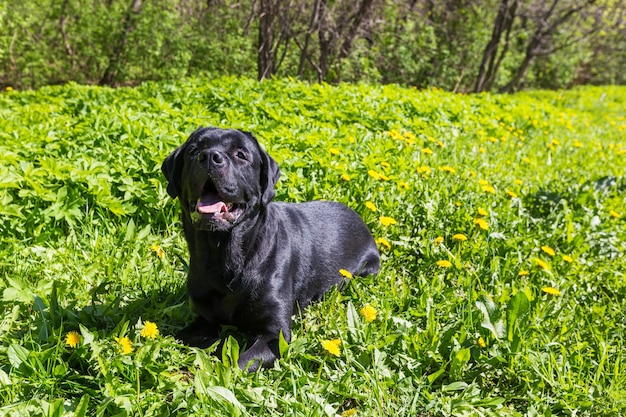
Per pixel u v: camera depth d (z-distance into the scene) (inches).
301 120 280.4
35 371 102.7
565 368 119.3
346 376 108.7
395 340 122.3
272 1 502.3
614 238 193.2
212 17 593.6
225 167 115.6
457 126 347.9
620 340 130.6
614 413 109.7
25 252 151.6
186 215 125.8
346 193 194.1
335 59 539.2
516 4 696.4
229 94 322.3
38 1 597.3
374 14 575.5
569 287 160.6
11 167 171.3
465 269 159.6
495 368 119.5
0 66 590.2
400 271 166.7
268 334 125.4
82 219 169.9
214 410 97.1
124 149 197.9
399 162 223.6
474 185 223.0
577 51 940.6
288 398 105.5
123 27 591.2
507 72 832.9
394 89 424.8
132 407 96.9
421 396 111.3
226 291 123.9
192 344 125.0
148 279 144.2
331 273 150.3
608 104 762.2
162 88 349.7
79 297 135.6
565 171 288.5
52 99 331.6
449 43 717.3
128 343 104.6
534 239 181.9
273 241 130.0
